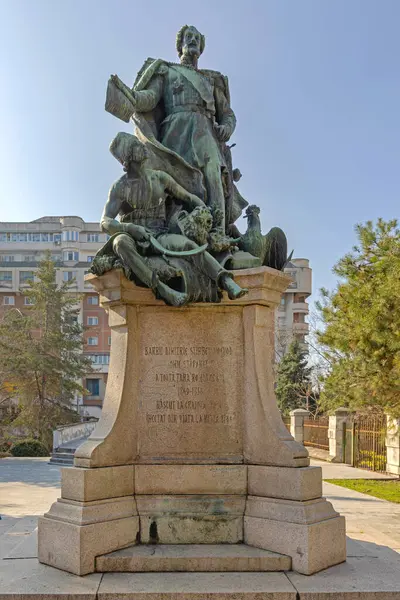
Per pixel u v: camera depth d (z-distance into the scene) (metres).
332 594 4.06
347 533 6.52
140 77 6.29
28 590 4.05
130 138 5.62
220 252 5.53
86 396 55.19
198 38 6.53
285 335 46.50
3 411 37.34
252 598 4.04
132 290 5.25
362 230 13.09
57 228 65.06
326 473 15.80
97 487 4.70
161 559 4.47
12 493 11.99
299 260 56.69
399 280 11.15
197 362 5.30
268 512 4.75
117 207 5.61
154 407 5.23
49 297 33.91
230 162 6.63
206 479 5.00
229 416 5.22
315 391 37.72
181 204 5.91
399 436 14.28
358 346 11.88
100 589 4.07
